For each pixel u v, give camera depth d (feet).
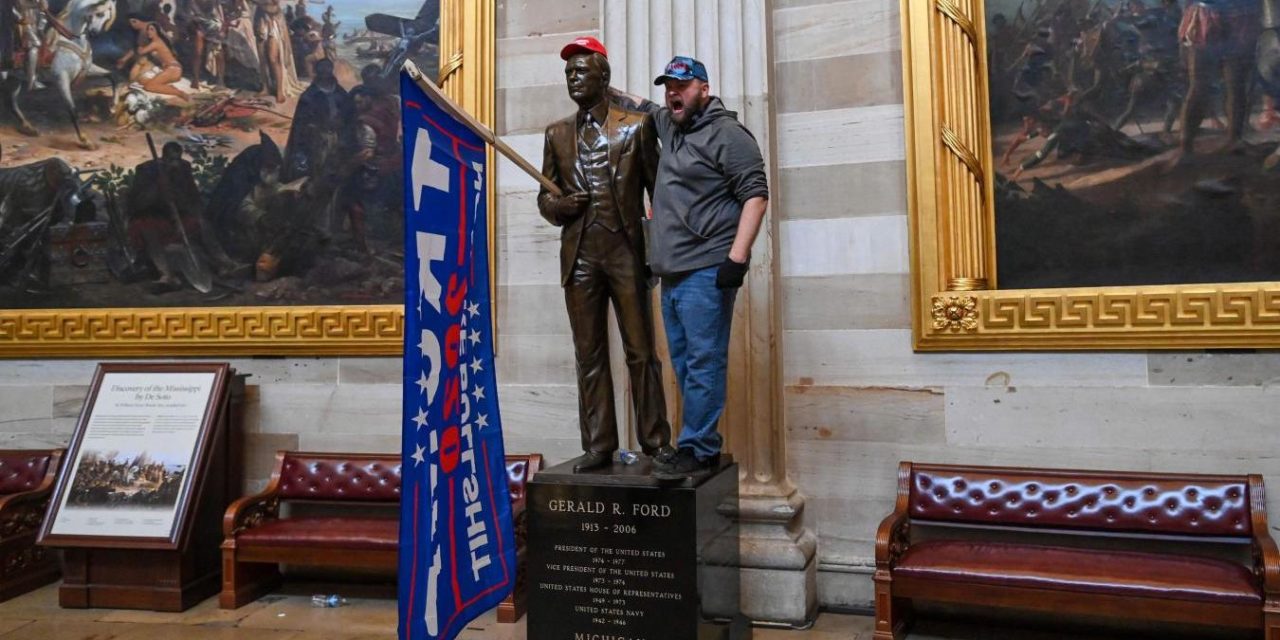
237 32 17.75
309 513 17.06
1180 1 13.39
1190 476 12.59
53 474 17.13
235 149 17.67
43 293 18.28
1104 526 12.73
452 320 9.03
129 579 15.03
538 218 16.26
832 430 14.67
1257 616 10.60
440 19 16.80
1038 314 13.52
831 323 14.73
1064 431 13.55
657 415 11.98
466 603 8.90
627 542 10.63
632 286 11.73
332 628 13.96
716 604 11.34
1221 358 12.88
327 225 17.29
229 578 15.02
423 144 8.56
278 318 17.08
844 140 14.79
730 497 12.35
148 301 17.89
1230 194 13.02
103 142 18.16
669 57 15.02
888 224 14.52
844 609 14.40
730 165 10.72
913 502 13.71
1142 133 13.48
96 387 16.37
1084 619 13.21
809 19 15.07
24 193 18.42
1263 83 12.94
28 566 16.40
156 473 15.39
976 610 13.76
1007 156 14.15
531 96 16.40
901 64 14.56
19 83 18.45
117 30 18.21
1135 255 13.43
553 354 16.10
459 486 8.96
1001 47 14.28
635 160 11.74
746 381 14.48
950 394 14.10
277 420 17.24
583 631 10.76
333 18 17.40
